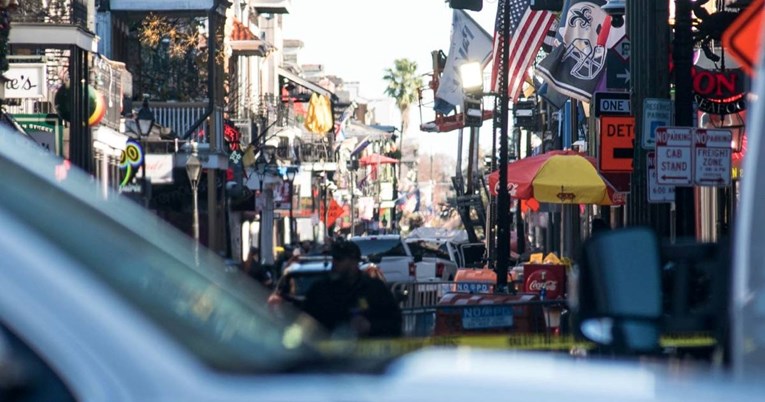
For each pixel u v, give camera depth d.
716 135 38.03
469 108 104.81
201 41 101.88
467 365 6.29
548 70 62.19
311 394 5.75
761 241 8.52
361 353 6.88
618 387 6.02
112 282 6.21
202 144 94.00
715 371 10.60
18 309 5.66
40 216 6.55
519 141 136.62
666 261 12.09
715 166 37.97
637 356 9.25
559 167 55.06
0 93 52.38
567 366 6.47
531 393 5.84
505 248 62.81
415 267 86.56
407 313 33.41
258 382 5.91
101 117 68.00
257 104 133.75
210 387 5.74
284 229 157.12
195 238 77.56
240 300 7.89
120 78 80.94
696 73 45.53
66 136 65.81
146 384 5.68
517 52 75.62
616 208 87.06
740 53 11.60
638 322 9.23
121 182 76.31
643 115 41.44
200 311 7.03
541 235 152.38
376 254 86.94
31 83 59.03
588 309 9.40
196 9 96.44
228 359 6.22
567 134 102.44
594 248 9.37
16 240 5.86
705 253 12.02
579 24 62.22
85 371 5.64
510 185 54.62
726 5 46.12
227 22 118.38
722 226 63.53
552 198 54.59
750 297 8.56
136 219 7.83
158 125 87.50
